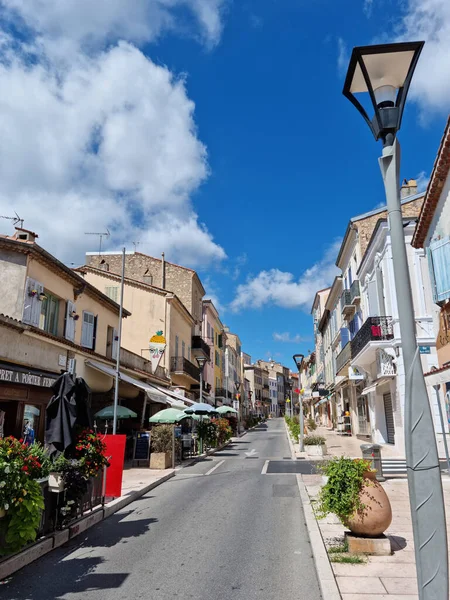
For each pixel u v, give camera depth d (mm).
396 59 3846
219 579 5559
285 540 7250
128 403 24641
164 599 4969
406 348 3541
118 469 10375
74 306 17188
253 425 57188
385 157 3896
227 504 10172
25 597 5012
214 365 49719
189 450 19953
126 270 36250
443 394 15023
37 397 13430
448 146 11938
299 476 13992
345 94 4258
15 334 12797
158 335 27188
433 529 3277
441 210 13570
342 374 34156
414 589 4824
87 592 5156
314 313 62000
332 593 4730
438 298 13320
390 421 22312
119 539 7340
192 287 37531
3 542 5605
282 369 133375
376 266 21047
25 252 13805
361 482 6277
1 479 5410
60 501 7223
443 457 15961
